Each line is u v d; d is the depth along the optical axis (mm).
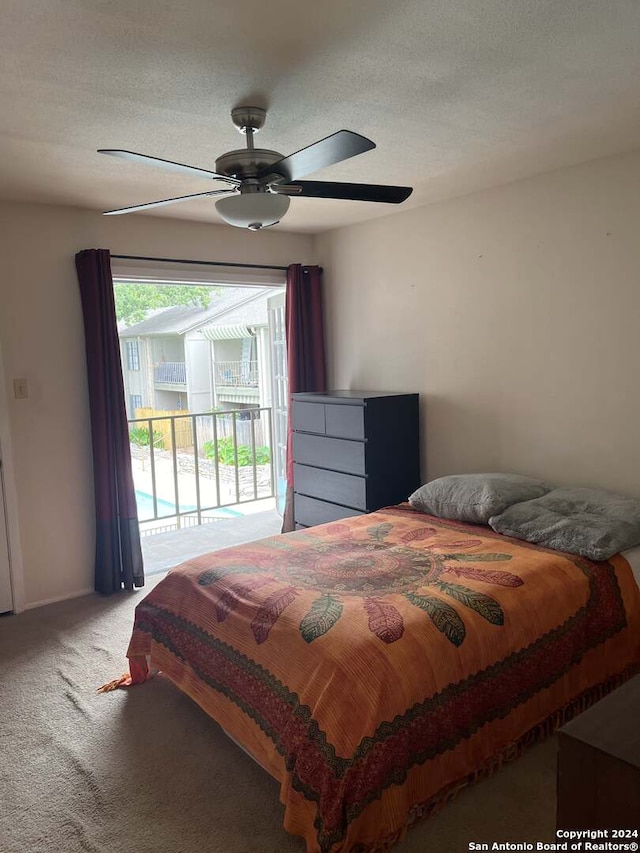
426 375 4035
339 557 2646
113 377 3723
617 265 3023
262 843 1820
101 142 2566
